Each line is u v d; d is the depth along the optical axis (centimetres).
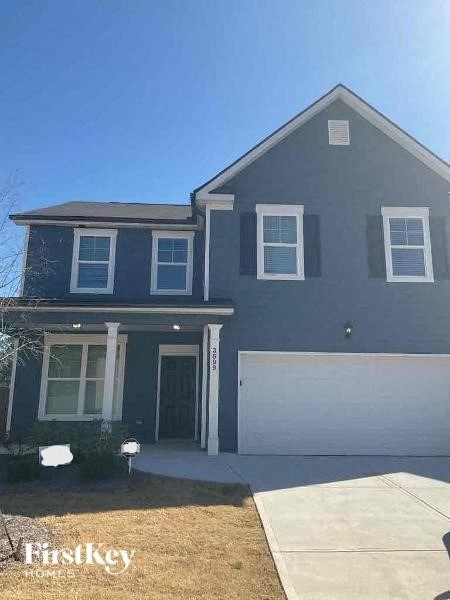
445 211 1332
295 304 1253
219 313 1174
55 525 628
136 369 1407
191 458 1098
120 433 1011
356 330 1252
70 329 1337
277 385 1227
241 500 759
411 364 1259
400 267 1298
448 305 1281
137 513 689
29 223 1393
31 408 1338
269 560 518
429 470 1003
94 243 1420
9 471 886
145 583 456
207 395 1225
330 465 1047
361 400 1233
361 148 1352
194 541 573
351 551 548
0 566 484
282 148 1336
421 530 621
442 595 443
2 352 1275
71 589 440
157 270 1416
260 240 1280
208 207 1290
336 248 1291
